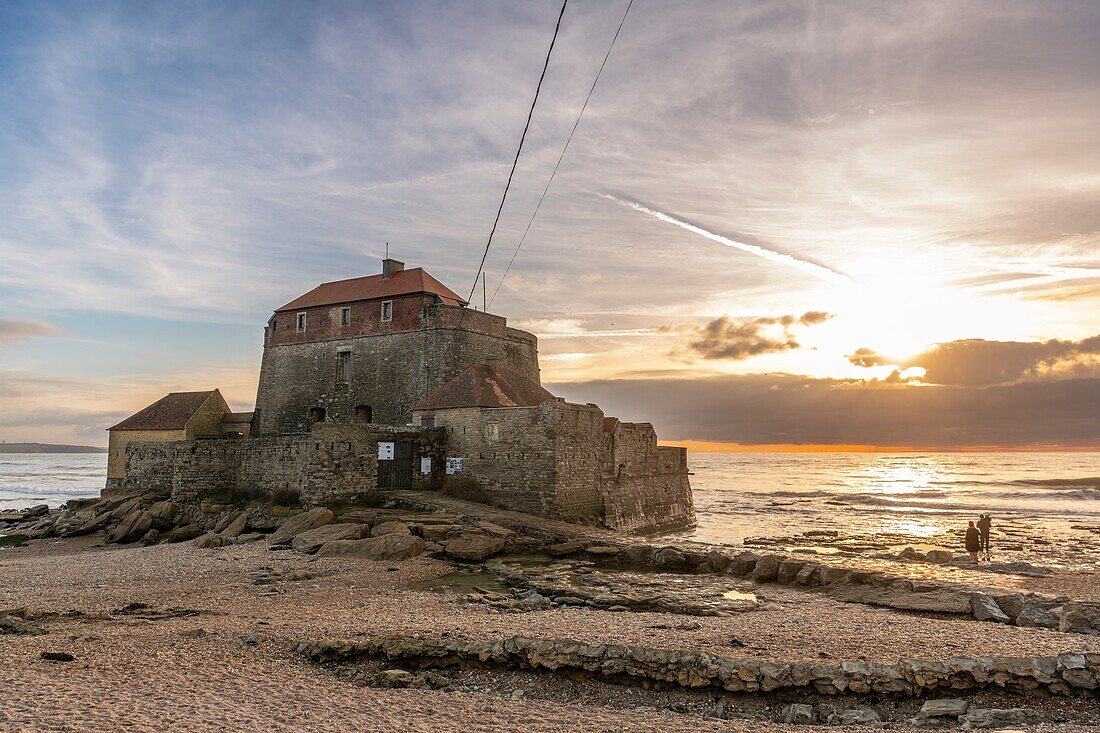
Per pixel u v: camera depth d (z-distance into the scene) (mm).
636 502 50562
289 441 41562
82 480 150250
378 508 39875
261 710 12836
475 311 57750
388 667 15961
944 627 19688
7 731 10688
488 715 13195
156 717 11977
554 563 31922
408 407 55406
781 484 141375
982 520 40000
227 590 25219
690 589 26688
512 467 42500
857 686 14039
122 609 21484
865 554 38969
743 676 14391
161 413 58625
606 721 12977
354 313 59688
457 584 27219
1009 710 13305
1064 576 29906
